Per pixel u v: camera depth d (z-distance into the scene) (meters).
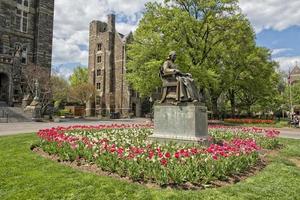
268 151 11.95
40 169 7.68
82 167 7.98
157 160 7.17
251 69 40.19
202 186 6.48
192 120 10.71
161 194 5.84
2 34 43.12
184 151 8.12
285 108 67.19
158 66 27.86
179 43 30.30
